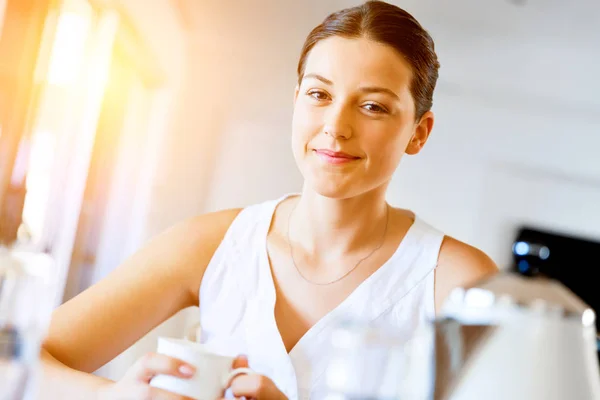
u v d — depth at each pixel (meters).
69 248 2.85
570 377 0.43
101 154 3.98
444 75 5.28
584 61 4.57
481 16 4.17
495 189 5.58
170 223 5.10
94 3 2.95
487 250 5.51
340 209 0.98
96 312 0.98
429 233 1.07
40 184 2.54
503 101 5.58
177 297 1.08
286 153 5.36
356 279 1.01
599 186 5.58
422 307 1.01
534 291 0.46
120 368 3.64
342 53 0.88
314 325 0.96
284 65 5.41
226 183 5.29
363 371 0.48
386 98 0.88
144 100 4.66
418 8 4.22
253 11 4.61
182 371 0.64
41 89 2.38
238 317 1.03
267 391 0.64
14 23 2.23
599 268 5.48
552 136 5.59
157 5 3.80
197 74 5.36
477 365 0.45
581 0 3.75
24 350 0.57
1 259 0.57
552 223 5.55
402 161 5.58
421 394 0.47
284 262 1.04
